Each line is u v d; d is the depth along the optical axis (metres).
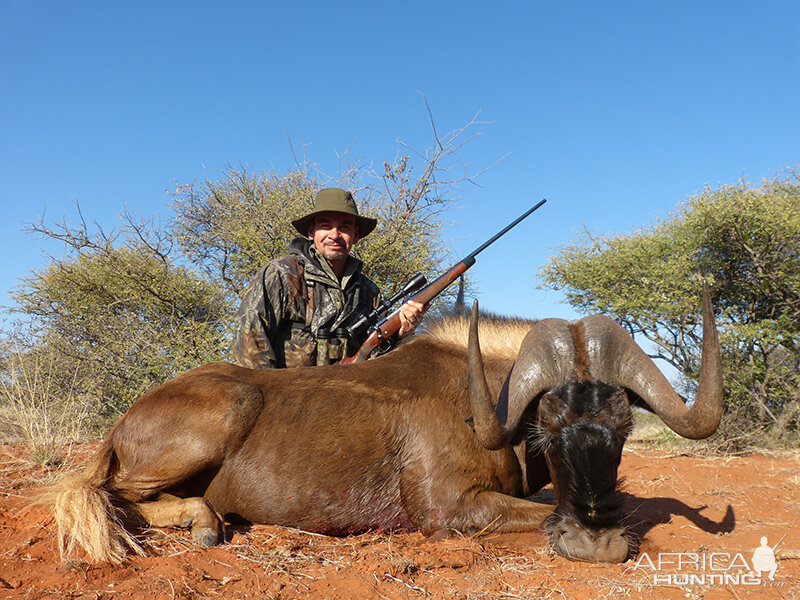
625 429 3.79
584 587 3.51
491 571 3.73
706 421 3.49
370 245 10.00
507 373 4.75
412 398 4.62
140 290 11.15
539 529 4.20
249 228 10.74
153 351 10.23
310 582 3.45
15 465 6.23
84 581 3.33
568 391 3.83
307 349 5.70
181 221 12.59
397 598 3.30
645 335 12.34
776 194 11.91
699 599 3.42
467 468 4.43
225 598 3.19
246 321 5.47
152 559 3.68
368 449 4.47
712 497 5.90
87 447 7.37
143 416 4.44
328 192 6.06
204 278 11.89
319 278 5.86
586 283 12.90
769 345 10.93
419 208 10.52
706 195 11.85
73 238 11.52
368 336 5.98
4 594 3.16
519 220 5.92
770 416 10.12
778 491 6.17
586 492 3.76
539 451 4.53
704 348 3.50
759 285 11.45
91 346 10.41
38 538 3.96
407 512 4.51
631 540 4.22
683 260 11.69
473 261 5.78
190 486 4.47
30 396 8.23
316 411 4.51
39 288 11.50
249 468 4.38
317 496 4.39
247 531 4.26
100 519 3.71
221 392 4.41
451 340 5.05
